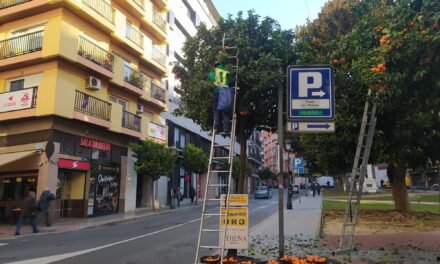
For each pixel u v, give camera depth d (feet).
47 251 36.94
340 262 26.84
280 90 29.09
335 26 76.69
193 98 33.37
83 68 76.79
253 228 48.78
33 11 74.64
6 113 71.87
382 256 28.86
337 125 54.03
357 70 42.32
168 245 39.40
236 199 27.58
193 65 35.04
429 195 125.18
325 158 61.31
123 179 89.20
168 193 115.96
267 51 31.91
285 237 40.04
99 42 83.46
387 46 23.67
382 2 33.04
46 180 66.85
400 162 57.11
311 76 27.99
